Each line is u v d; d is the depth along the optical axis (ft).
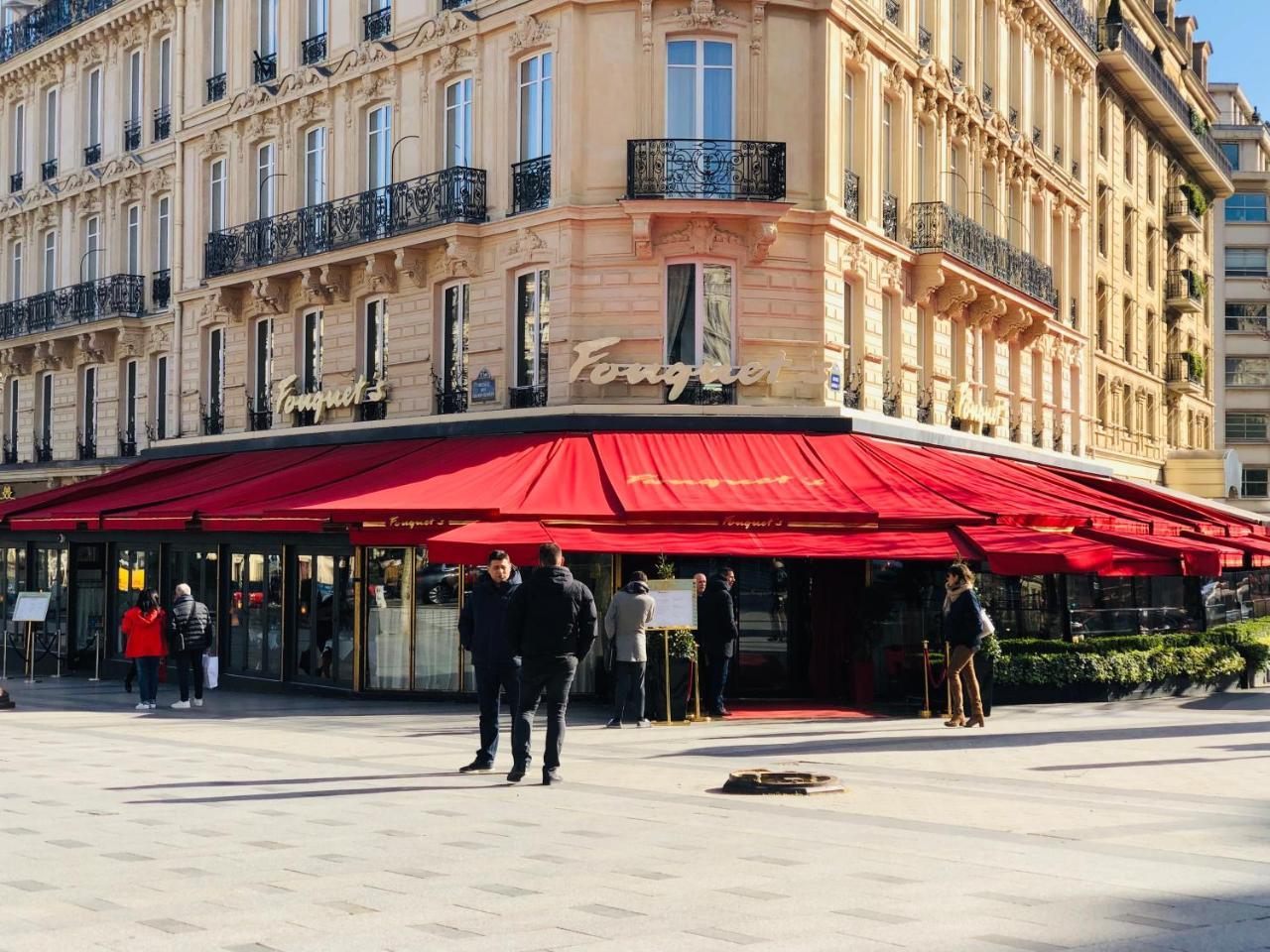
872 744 54.65
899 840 32.78
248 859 30.22
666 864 29.66
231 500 79.56
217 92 107.24
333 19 96.58
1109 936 23.40
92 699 78.84
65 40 124.57
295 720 65.87
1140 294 154.71
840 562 78.13
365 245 89.40
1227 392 261.85
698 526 67.97
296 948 22.47
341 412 93.66
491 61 85.40
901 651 77.41
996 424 105.60
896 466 78.33
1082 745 54.03
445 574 76.95
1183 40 187.52
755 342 80.23
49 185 127.65
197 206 108.27
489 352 84.23
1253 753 51.19
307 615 83.35
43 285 130.21
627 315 79.77
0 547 116.88
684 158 79.25
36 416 128.77
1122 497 102.32
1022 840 32.91
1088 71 131.85
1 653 115.75
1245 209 262.06
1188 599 97.09
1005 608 81.92
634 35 80.53
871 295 86.94
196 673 73.51
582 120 80.69
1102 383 138.92
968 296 96.84
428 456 80.23
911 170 93.25
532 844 32.09
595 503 68.74
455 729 61.57
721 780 43.57
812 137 82.07
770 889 27.14
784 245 80.94
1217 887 27.55
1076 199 127.13
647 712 65.67
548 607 42.60
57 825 34.60
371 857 30.48
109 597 101.96
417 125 89.66
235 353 103.50
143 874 28.55
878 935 23.38
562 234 80.33
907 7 93.40
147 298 115.75
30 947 22.48
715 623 66.74
